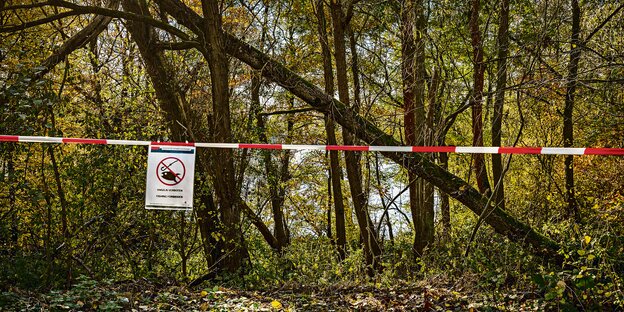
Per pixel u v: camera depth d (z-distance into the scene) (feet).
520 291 29.27
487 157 72.18
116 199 37.63
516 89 42.37
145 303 27.91
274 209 73.05
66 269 34.06
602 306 26.05
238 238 40.81
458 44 54.90
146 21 39.96
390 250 51.65
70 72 41.42
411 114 55.16
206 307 27.09
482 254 34.53
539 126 69.62
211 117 41.01
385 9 54.49
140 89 44.04
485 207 38.11
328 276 38.83
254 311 26.84
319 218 81.20
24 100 31.40
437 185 40.45
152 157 28.07
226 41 41.45
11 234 35.55
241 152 49.98
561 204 57.52
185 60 54.65
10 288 27.53
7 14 46.96
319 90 42.27
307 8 65.98
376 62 67.46
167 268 42.04
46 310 24.41
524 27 50.98
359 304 28.53
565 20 45.50
